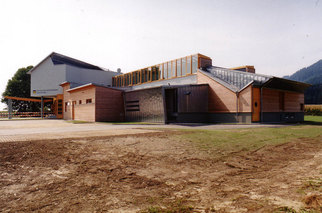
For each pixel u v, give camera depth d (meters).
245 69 26.06
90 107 22.56
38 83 36.44
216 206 2.84
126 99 22.92
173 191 3.42
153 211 2.70
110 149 6.28
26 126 15.48
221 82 19.36
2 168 4.29
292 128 13.31
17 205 2.83
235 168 4.77
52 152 5.62
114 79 39.66
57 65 35.31
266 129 12.46
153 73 30.34
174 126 15.10
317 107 38.16
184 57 25.22
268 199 3.04
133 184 3.71
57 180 3.79
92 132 10.46
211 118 20.16
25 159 4.93
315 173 4.30
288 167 4.83
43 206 2.81
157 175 4.23
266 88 18.42
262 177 4.13
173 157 5.61
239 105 17.89
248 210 2.69
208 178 4.09
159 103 18.64
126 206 2.85
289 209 2.68
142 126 15.14
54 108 37.28
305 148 6.97
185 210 2.73
